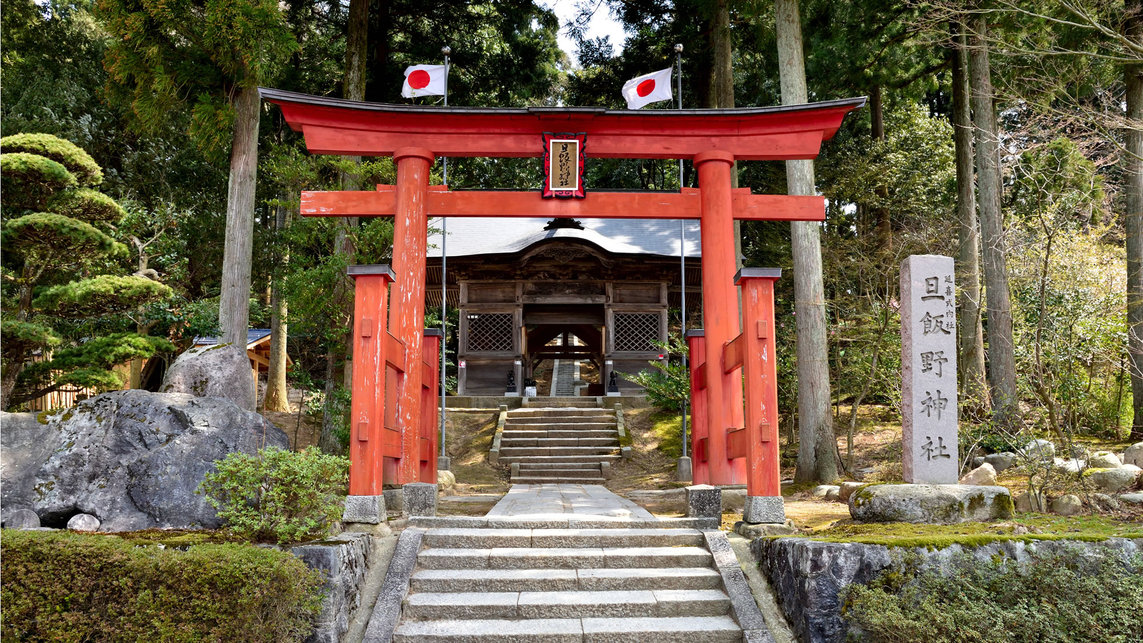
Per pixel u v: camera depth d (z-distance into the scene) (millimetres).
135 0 10336
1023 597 4785
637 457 14711
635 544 6105
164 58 10508
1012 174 14242
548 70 21875
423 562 5789
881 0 14055
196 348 8375
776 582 5414
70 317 9211
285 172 12367
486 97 20188
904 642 4547
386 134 8031
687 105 19516
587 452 14898
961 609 4633
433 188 8180
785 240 19219
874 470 12352
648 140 8141
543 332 23109
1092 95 12430
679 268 19062
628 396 17984
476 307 19344
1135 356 11578
